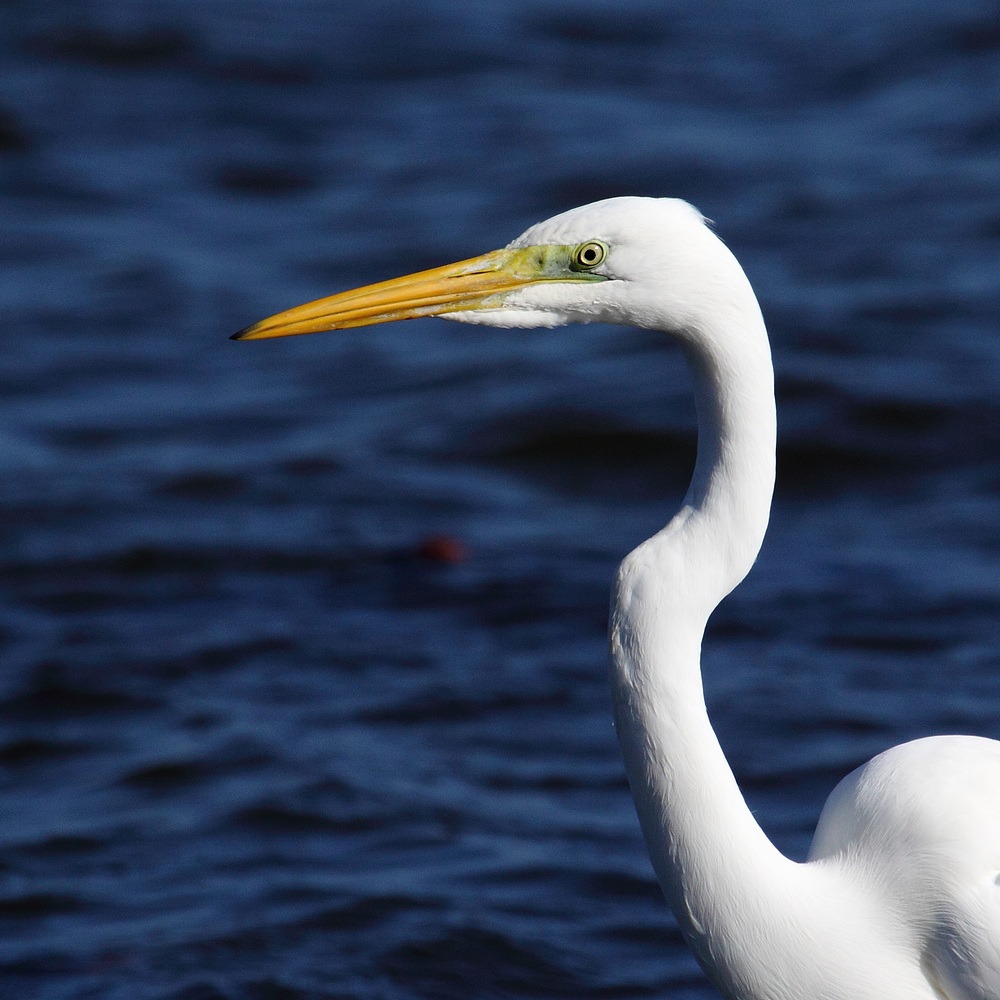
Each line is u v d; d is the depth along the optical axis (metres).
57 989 8.08
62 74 26.72
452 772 10.30
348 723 10.91
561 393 16.58
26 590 12.98
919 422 15.45
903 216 20.66
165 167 23.61
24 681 11.51
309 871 9.22
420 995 7.99
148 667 11.71
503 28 28.88
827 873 5.66
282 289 19.48
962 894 5.56
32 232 21.45
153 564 13.41
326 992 7.93
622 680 5.42
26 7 28.97
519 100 25.53
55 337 18.38
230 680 11.55
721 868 5.40
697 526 5.39
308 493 14.73
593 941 8.59
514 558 13.42
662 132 23.81
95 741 10.77
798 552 13.35
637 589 5.39
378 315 5.69
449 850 9.41
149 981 8.10
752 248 19.91
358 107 25.62
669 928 8.73
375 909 8.78
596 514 14.39
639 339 18.20
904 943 5.62
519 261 5.57
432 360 17.97
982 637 11.74
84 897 9.04
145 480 15.04
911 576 12.77
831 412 15.63
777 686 11.17
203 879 9.18
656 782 5.41
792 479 14.77
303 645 12.02
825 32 27.78
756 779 10.05
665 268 5.32
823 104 24.73
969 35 26.62
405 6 30.05
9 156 23.84
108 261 20.53
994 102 23.98
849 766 10.13
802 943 5.47
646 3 30.05
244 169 23.48
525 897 8.96
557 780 10.23
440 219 21.23
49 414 16.53
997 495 14.12
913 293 18.42
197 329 18.64
